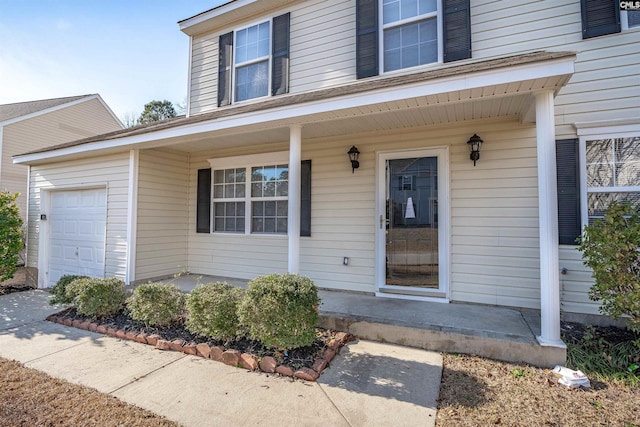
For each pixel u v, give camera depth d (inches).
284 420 97.3
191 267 294.7
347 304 191.8
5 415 98.5
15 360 139.4
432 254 203.6
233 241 275.6
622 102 164.7
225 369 131.3
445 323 156.5
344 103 158.9
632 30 163.8
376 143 218.7
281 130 209.6
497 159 188.4
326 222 233.3
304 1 251.0
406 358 139.9
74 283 194.4
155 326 172.1
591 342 142.8
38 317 203.8
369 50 221.9
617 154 166.4
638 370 122.4
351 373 126.9
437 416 99.0
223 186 284.7
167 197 281.4
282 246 254.8
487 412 100.6
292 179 184.5
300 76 249.8
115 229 265.7
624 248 127.3
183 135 211.9
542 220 134.7
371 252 219.0
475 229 192.4
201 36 301.7
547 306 132.9
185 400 107.9
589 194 170.2
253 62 272.2
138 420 96.3
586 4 171.0
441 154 201.6
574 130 171.9
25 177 489.1
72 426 93.3
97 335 170.4
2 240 275.9
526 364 133.0
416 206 208.7
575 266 170.4
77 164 294.4
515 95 145.8
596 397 108.5
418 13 211.8
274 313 130.6
